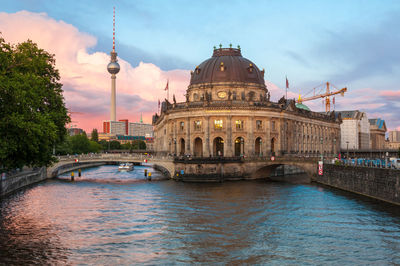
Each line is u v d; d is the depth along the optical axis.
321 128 138.00
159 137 153.50
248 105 96.88
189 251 34.28
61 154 132.00
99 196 63.34
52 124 45.84
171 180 88.19
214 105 96.69
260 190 70.44
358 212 49.38
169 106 111.25
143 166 167.12
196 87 110.31
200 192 67.81
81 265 30.78
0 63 44.81
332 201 57.69
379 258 32.28
